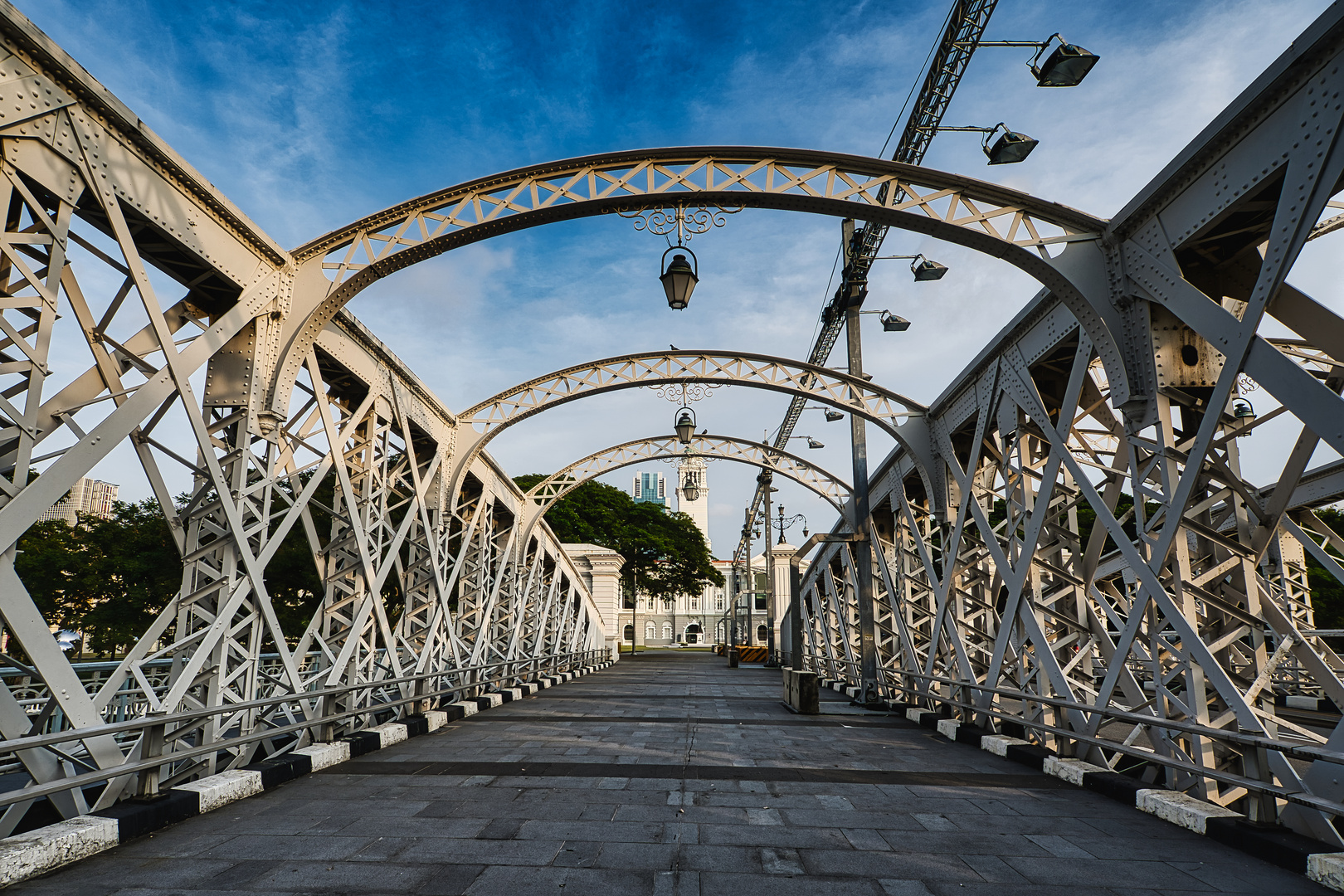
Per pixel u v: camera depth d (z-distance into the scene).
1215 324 5.68
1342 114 4.56
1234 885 4.46
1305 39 4.71
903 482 14.26
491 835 5.43
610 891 4.34
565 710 13.73
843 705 15.08
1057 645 8.96
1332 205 8.49
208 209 6.33
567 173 7.82
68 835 4.67
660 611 94.12
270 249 7.11
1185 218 6.04
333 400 10.04
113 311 5.45
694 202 7.65
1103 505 7.23
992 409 9.82
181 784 6.16
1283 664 18.02
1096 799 6.71
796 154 7.61
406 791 6.81
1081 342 7.59
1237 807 6.00
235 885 4.36
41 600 18.95
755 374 13.34
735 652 32.84
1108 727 11.71
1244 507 6.20
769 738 10.32
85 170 5.02
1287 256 4.95
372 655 9.47
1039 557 9.26
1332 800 4.79
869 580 14.43
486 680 14.30
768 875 4.62
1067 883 4.51
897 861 4.90
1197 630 6.05
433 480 12.48
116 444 5.18
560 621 22.94
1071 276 6.94
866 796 6.79
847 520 17.14
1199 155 5.78
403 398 10.65
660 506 50.12
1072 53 6.80
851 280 14.32
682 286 7.82
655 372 13.53
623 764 8.20
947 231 7.20
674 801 6.53
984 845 5.27
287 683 8.20
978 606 11.67
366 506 9.48
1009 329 9.05
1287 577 14.09
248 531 6.80
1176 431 8.05
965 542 11.67
